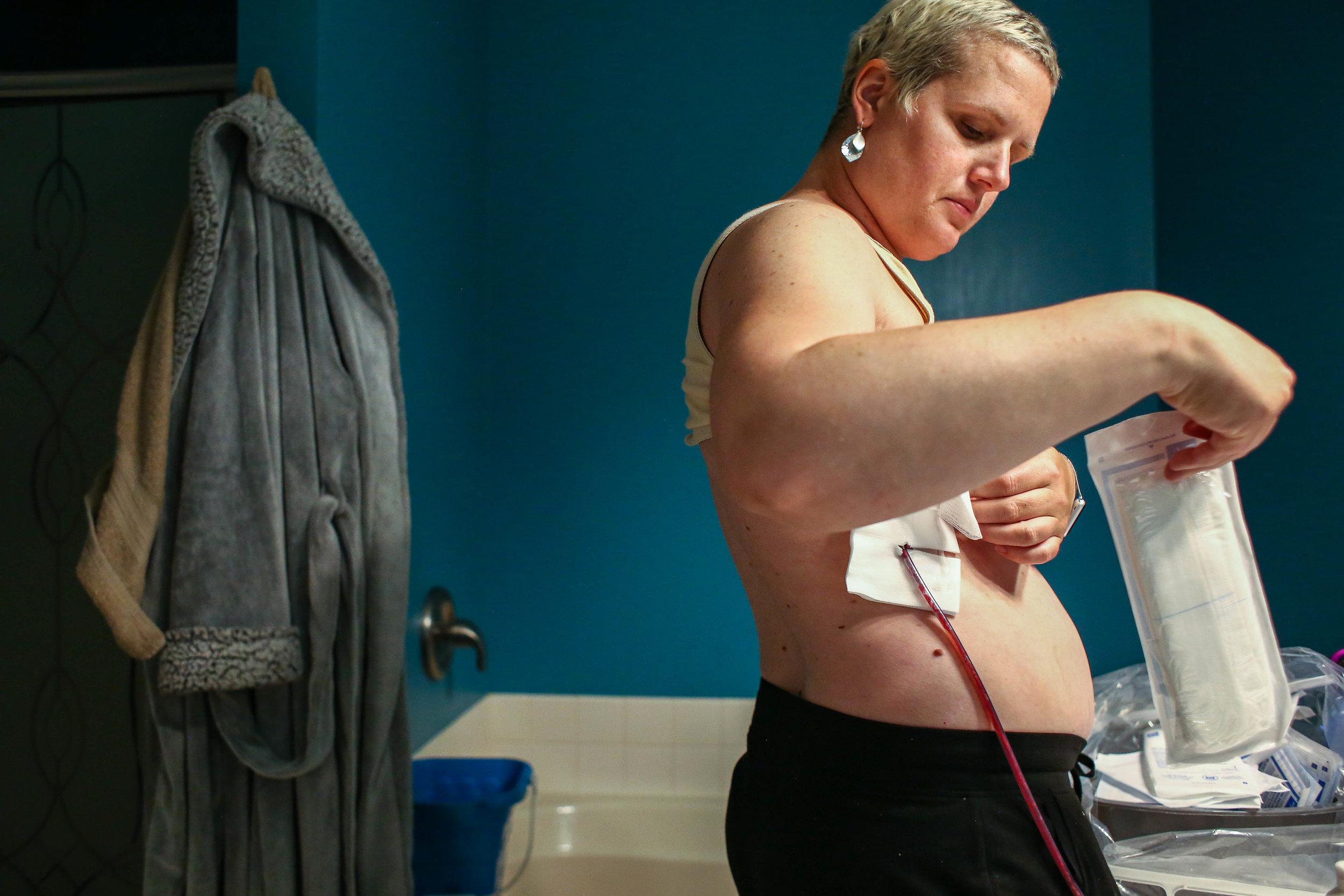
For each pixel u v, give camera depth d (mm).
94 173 1504
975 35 690
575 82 2170
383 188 1599
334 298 1241
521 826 1965
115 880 1490
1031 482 686
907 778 612
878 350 430
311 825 1185
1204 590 625
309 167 1217
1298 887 1078
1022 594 714
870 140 728
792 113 2119
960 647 625
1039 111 716
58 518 1513
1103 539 2043
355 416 1238
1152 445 635
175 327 1149
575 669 2156
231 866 1182
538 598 2168
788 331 469
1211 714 622
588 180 2166
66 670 1513
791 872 636
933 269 2107
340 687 1219
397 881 1260
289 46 1366
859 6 2104
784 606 673
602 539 2154
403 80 1696
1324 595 1464
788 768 658
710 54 2139
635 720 2117
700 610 2127
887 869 601
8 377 1521
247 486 1154
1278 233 1571
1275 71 1578
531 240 2178
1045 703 664
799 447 429
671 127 2146
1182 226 1902
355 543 1224
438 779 1671
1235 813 1115
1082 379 438
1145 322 459
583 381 2164
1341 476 1428
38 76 1506
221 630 1117
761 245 558
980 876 595
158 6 1948
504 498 2180
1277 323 1576
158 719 1146
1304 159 1499
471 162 2102
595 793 2111
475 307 2129
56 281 1513
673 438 2139
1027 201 2086
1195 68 1854
